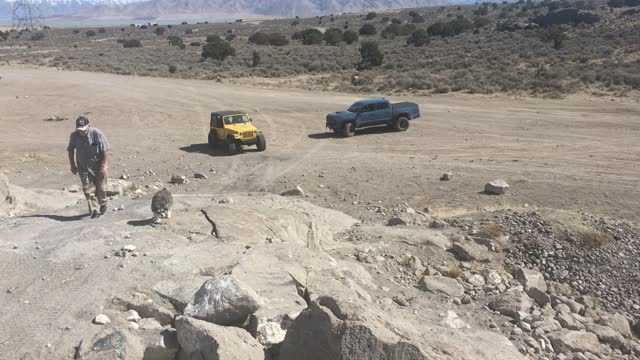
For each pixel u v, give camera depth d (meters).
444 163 22.52
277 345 5.91
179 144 27.59
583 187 18.61
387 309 7.88
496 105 37.66
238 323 6.09
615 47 63.16
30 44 137.12
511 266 11.67
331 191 18.88
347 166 22.19
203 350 5.23
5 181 12.04
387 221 15.04
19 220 10.05
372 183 19.66
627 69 46.78
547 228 13.10
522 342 8.04
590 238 12.49
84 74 67.44
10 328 6.02
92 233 8.64
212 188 19.33
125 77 63.47
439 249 11.69
